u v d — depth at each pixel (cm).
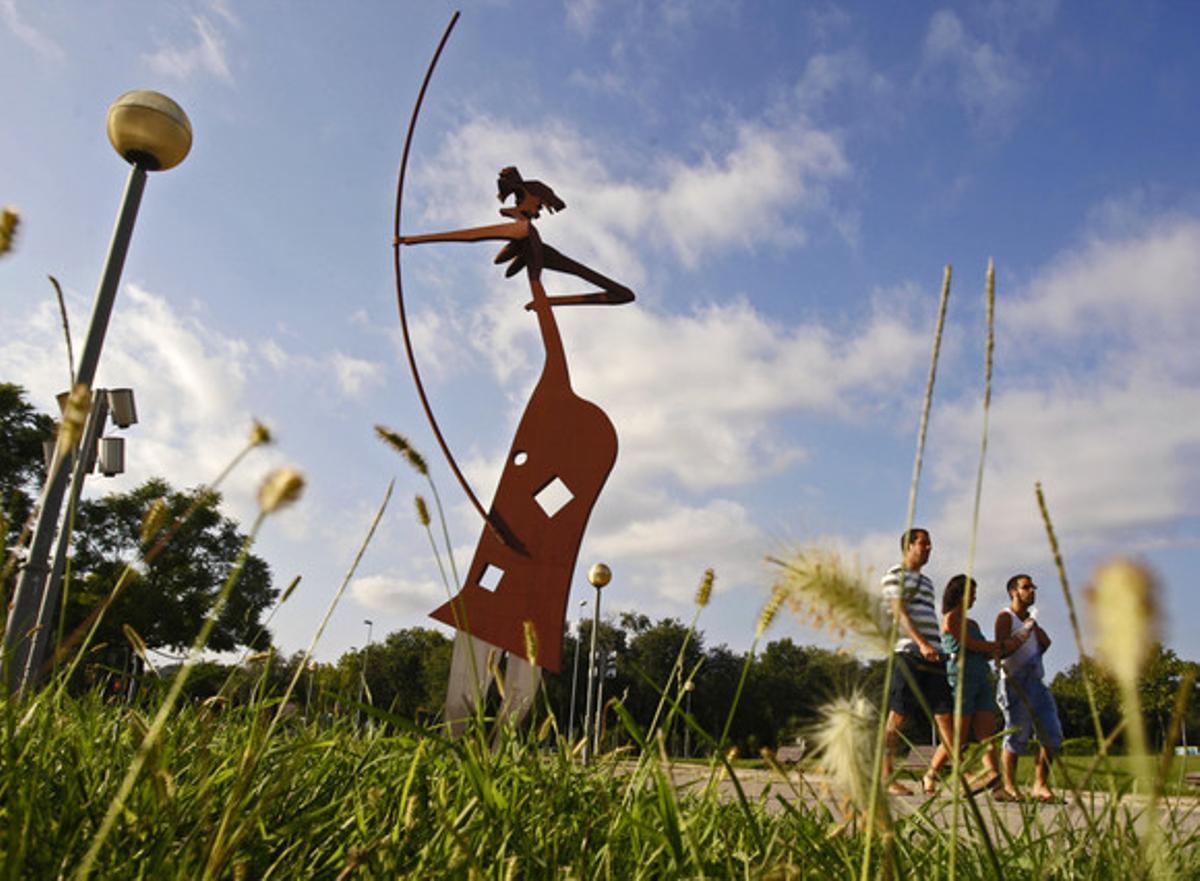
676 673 192
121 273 738
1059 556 103
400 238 988
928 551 523
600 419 916
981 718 479
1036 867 182
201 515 2297
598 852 198
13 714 173
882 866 116
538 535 888
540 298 976
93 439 704
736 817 217
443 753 213
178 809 170
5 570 167
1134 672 66
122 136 732
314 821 193
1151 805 92
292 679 180
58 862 148
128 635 210
